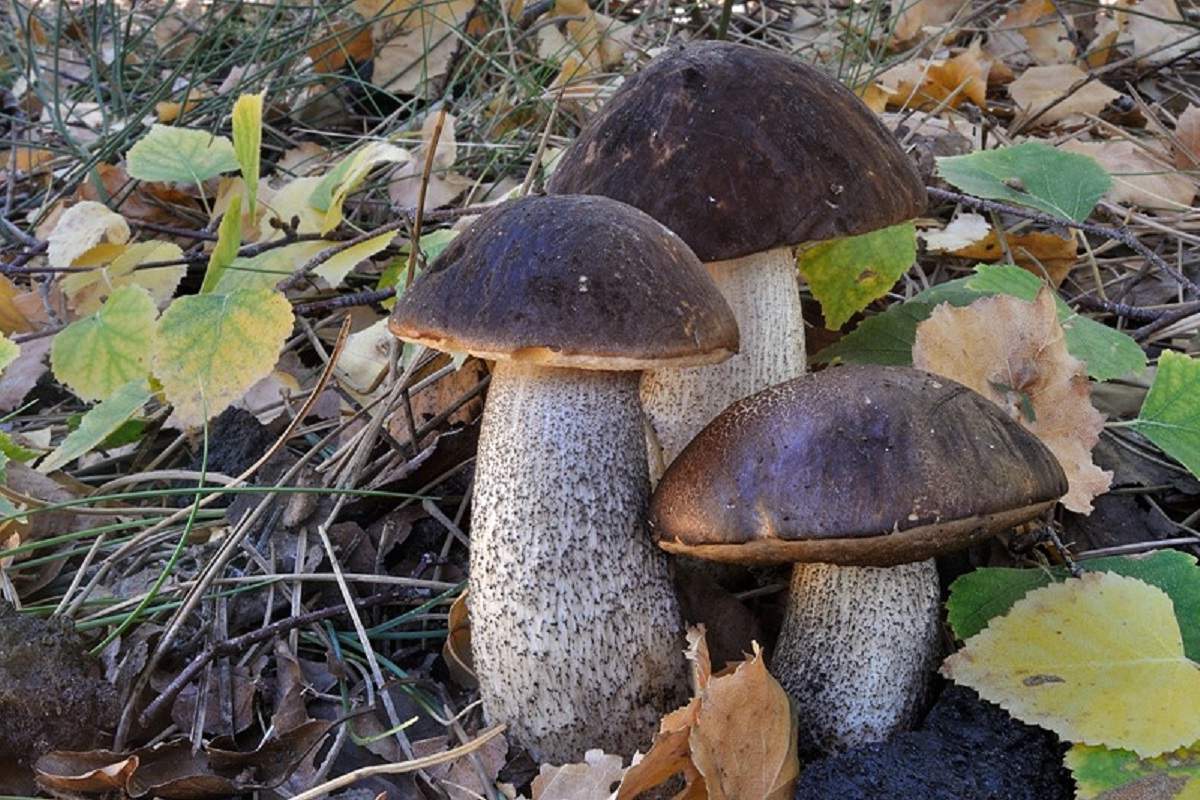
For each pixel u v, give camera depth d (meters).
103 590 0.48
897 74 0.74
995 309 0.46
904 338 0.51
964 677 0.40
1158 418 0.46
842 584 0.42
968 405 0.39
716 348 0.39
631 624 0.41
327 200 0.58
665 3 0.84
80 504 0.49
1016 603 0.40
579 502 0.41
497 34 0.82
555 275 0.38
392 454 0.51
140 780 0.41
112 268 0.59
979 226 0.59
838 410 0.39
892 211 0.44
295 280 0.56
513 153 0.68
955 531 0.38
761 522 0.38
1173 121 0.71
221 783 0.41
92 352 0.52
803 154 0.43
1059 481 0.39
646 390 0.48
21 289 0.61
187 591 0.47
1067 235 0.60
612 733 0.41
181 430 0.55
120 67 0.79
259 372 0.48
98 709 0.42
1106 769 0.38
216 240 0.62
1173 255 0.60
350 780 0.40
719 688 0.38
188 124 0.74
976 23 0.88
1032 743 0.40
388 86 0.80
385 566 0.50
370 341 0.56
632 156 0.44
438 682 0.46
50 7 0.99
